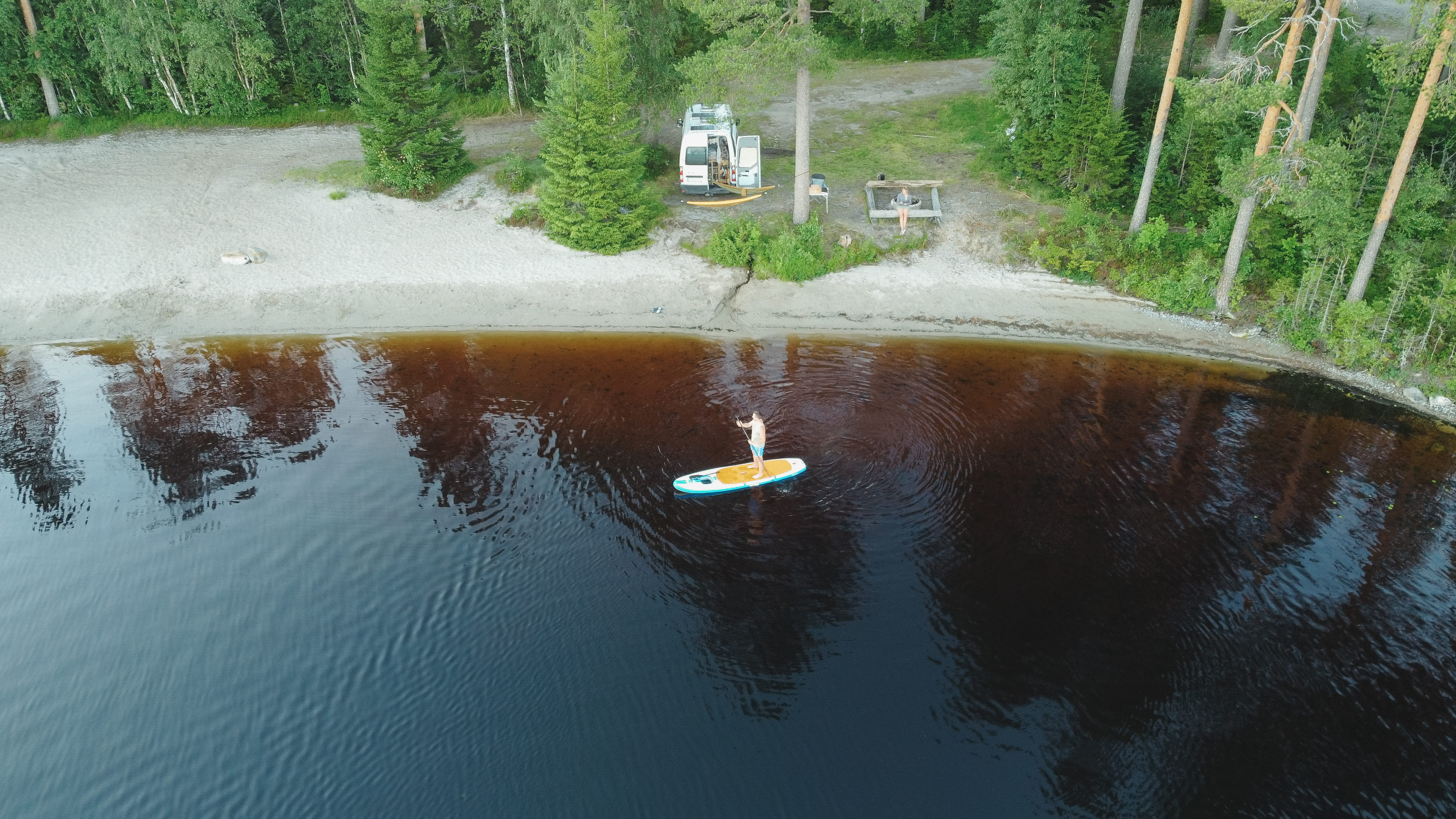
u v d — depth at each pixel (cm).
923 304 2488
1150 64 3047
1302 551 1589
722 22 2380
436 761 1208
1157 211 2789
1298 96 2358
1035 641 1394
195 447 1914
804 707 1283
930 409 2027
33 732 1254
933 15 4431
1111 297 2494
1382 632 1412
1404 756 1211
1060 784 1169
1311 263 2350
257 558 1582
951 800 1146
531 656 1373
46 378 2183
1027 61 2859
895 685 1318
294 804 1153
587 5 2769
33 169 3122
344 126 3603
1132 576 1530
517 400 2075
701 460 1839
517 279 2577
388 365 2244
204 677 1339
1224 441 1919
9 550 1599
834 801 1148
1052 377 2173
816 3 4494
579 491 1752
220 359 2272
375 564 1566
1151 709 1279
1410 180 2333
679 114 3030
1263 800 1146
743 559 1565
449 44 3838
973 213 2802
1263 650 1378
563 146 2581
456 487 1770
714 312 2469
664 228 2769
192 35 3312
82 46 3456
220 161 3219
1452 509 1705
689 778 1181
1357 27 2972
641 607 1465
